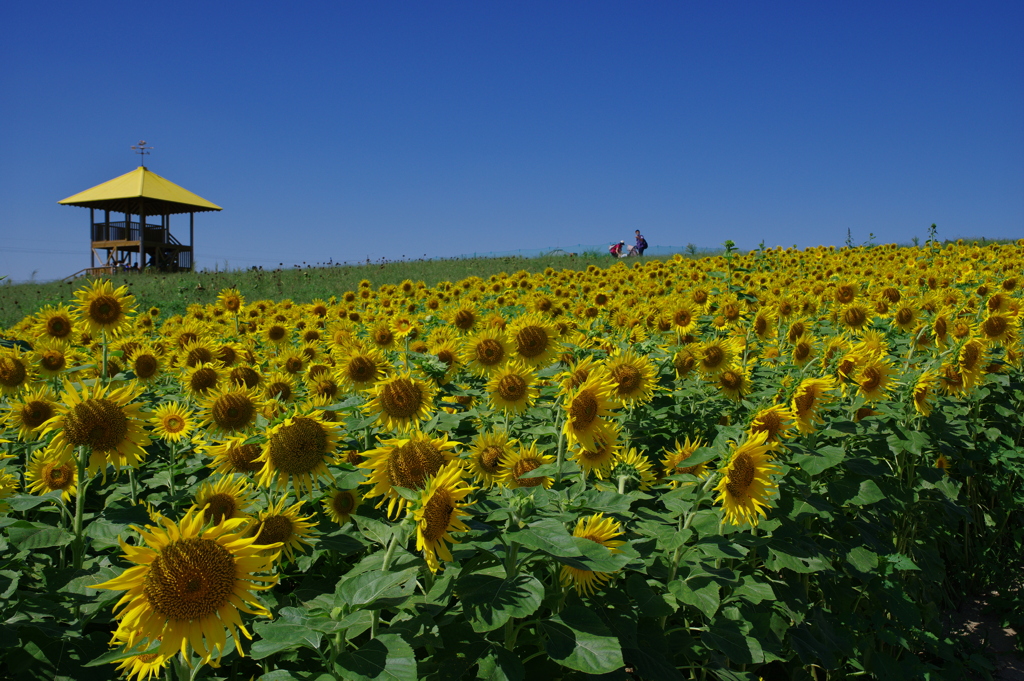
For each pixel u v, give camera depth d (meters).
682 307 8.23
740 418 5.49
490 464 3.75
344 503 3.80
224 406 3.99
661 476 4.71
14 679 2.81
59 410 3.20
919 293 11.13
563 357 5.62
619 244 32.94
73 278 33.12
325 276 29.50
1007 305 7.75
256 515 3.15
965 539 6.27
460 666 2.63
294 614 2.38
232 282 27.94
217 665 2.41
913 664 4.52
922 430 5.39
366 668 2.23
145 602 1.97
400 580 2.40
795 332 7.63
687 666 3.67
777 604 3.94
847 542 4.61
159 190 51.41
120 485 4.36
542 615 3.12
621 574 3.43
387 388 3.68
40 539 3.17
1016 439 7.02
